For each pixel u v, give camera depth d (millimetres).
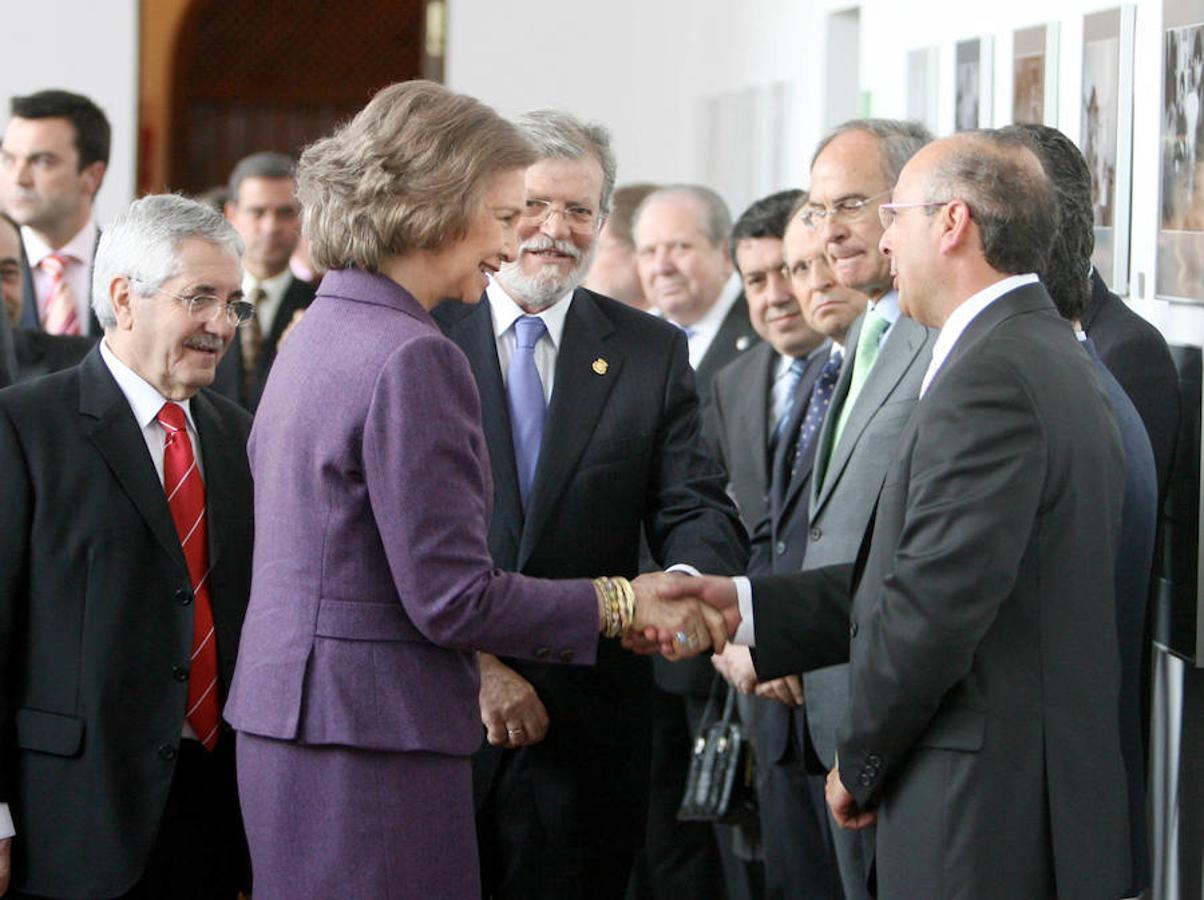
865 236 3750
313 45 11164
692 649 3305
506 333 3648
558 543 3549
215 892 3326
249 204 6500
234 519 3266
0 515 3088
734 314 5770
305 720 2738
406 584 2707
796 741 4156
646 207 5840
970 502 2793
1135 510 3318
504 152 2826
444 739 2783
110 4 10383
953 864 2850
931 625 2791
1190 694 3832
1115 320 3719
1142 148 4102
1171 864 3949
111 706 3092
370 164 2781
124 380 3219
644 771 3734
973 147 3008
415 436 2693
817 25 7305
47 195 5723
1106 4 4262
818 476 3859
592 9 10547
